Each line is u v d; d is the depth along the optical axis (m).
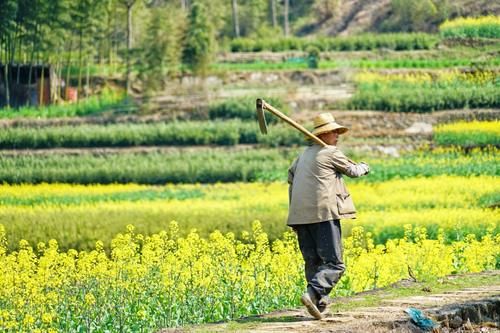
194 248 20.72
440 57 85.12
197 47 81.06
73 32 88.12
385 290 16.50
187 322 18.20
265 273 19.72
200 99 77.75
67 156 65.38
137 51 82.38
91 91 84.88
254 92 78.25
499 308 14.34
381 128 68.62
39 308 17.72
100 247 21.06
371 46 90.62
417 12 100.62
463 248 25.47
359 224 33.47
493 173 52.91
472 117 68.25
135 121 74.81
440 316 13.36
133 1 90.88
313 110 73.56
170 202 49.03
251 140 68.56
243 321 13.80
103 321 18.08
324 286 13.75
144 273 19.17
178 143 68.56
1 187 56.25
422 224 33.50
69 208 45.34
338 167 14.16
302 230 14.30
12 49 82.94
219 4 116.38
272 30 110.00
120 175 59.56
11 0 81.25
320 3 115.69
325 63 85.00
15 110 77.62
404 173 53.44
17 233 28.12
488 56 82.62
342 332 12.35
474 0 95.19
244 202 46.84
